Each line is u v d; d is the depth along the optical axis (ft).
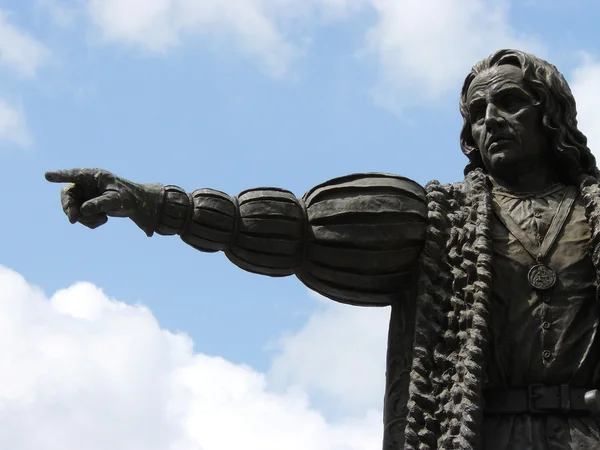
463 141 23.91
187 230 21.85
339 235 21.99
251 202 22.04
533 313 21.53
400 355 22.18
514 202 22.76
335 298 22.95
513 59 23.34
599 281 21.53
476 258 21.77
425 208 22.43
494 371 21.48
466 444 20.33
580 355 21.36
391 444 21.61
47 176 21.39
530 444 20.88
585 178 22.91
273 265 22.20
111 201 21.24
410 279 22.41
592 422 21.18
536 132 22.98
